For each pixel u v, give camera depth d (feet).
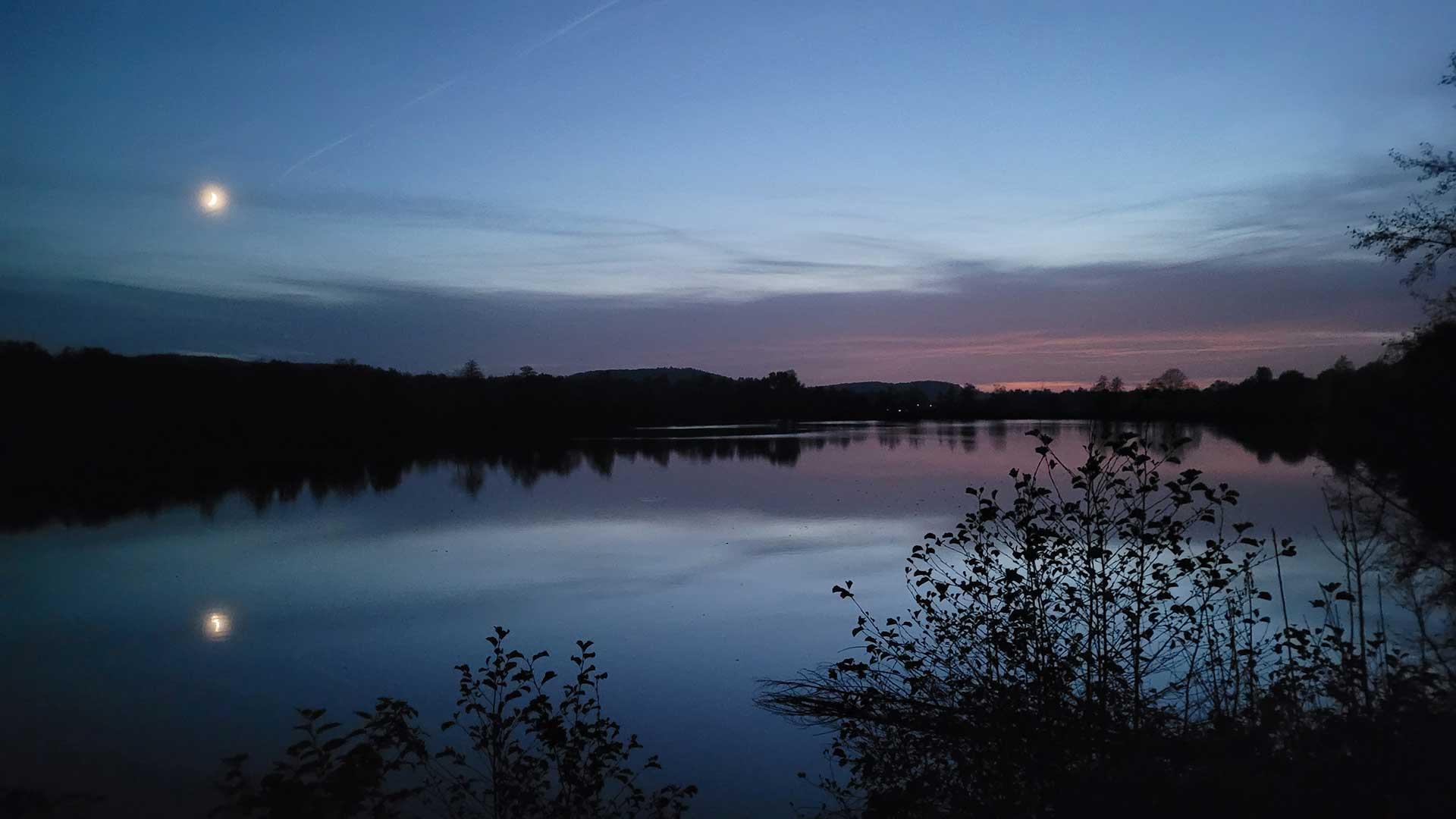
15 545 94.48
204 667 46.83
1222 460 135.33
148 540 96.94
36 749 33.83
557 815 25.38
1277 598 42.01
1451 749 18.06
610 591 66.08
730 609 58.08
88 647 51.78
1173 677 27.73
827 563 74.49
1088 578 24.76
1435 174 59.16
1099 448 24.75
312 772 26.53
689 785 29.25
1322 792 17.65
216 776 31.01
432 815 25.73
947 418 499.51
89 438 180.65
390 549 88.84
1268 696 22.50
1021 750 23.93
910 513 105.50
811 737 33.58
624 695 40.04
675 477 170.19
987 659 27.50
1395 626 29.71
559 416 360.89
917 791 24.11
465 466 205.67
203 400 217.97
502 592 66.85
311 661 47.91
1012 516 25.66
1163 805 18.92
